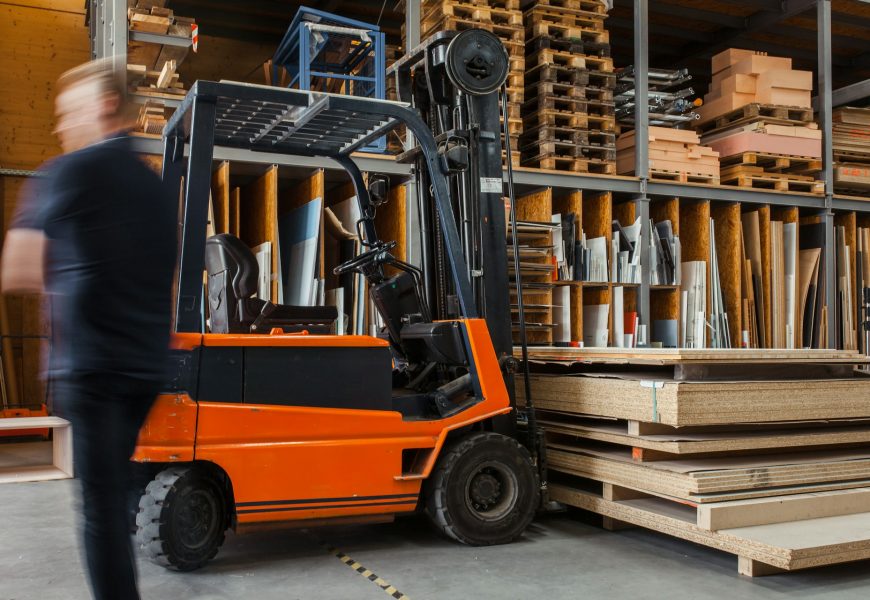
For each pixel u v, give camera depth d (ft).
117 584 8.16
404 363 15.99
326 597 11.35
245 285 14.32
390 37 35.73
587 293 28.58
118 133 8.99
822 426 15.48
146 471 13.23
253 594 11.49
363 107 13.53
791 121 30.63
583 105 27.43
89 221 8.39
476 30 15.24
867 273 33.55
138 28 21.88
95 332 8.38
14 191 29.14
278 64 27.04
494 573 12.53
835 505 13.29
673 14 35.17
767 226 30.63
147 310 8.68
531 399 15.94
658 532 15.26
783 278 30.83
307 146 15.80
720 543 12.24
